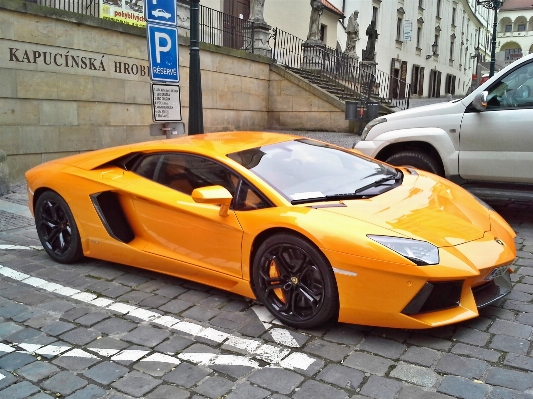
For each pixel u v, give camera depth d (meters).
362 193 3.83
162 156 4.35
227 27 17.14
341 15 28.72
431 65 47.12
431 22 46.06
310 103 16.80
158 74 6.62
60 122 9.51
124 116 10.95
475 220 3.70
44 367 3.09
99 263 4.94
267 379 2.87
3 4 8.27
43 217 4.98
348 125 16.25
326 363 3.01
